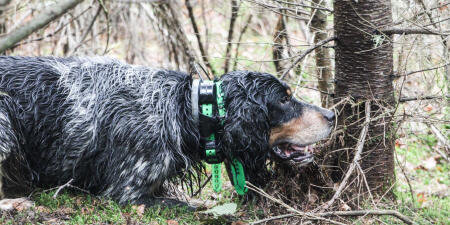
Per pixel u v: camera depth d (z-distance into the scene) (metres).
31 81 1.93
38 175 1.95
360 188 1.94
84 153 1.93
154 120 1.90
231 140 1.88
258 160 1.92
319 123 1.95
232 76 1.91
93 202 1.92
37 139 1.92
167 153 1.89
